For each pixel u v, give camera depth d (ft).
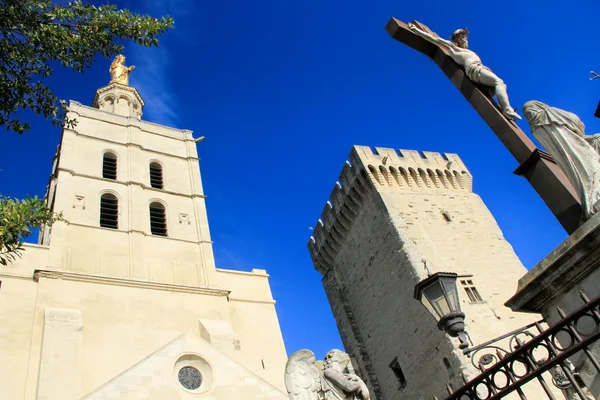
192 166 116.98
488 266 112.06
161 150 117.19
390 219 116.47
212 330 79.97
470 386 17.85
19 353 66.28
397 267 111.96
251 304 93.30
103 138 110.42
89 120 112.98
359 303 127.54
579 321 18.57
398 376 109.40
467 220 124.67
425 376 98.32
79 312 73.56
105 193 98.63
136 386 58.90
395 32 31.37
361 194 129.08
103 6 43.70
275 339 88.48
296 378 34.53
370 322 121.29
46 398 60.70
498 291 105.50
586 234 17.53
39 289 74.38
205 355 66.80
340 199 136.36
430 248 111.55
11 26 39.50
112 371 70.08
